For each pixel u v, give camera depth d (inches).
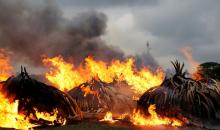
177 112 605.9
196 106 601.0
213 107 598.5
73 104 628.7
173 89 620.7
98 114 686.5
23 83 597.3
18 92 592.7
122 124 610.9
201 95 607.5
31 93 592.1
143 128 576.1
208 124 591.8
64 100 610.9
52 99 597.3
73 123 608.1
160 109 618.8
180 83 626.2
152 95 632.4
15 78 605.9
